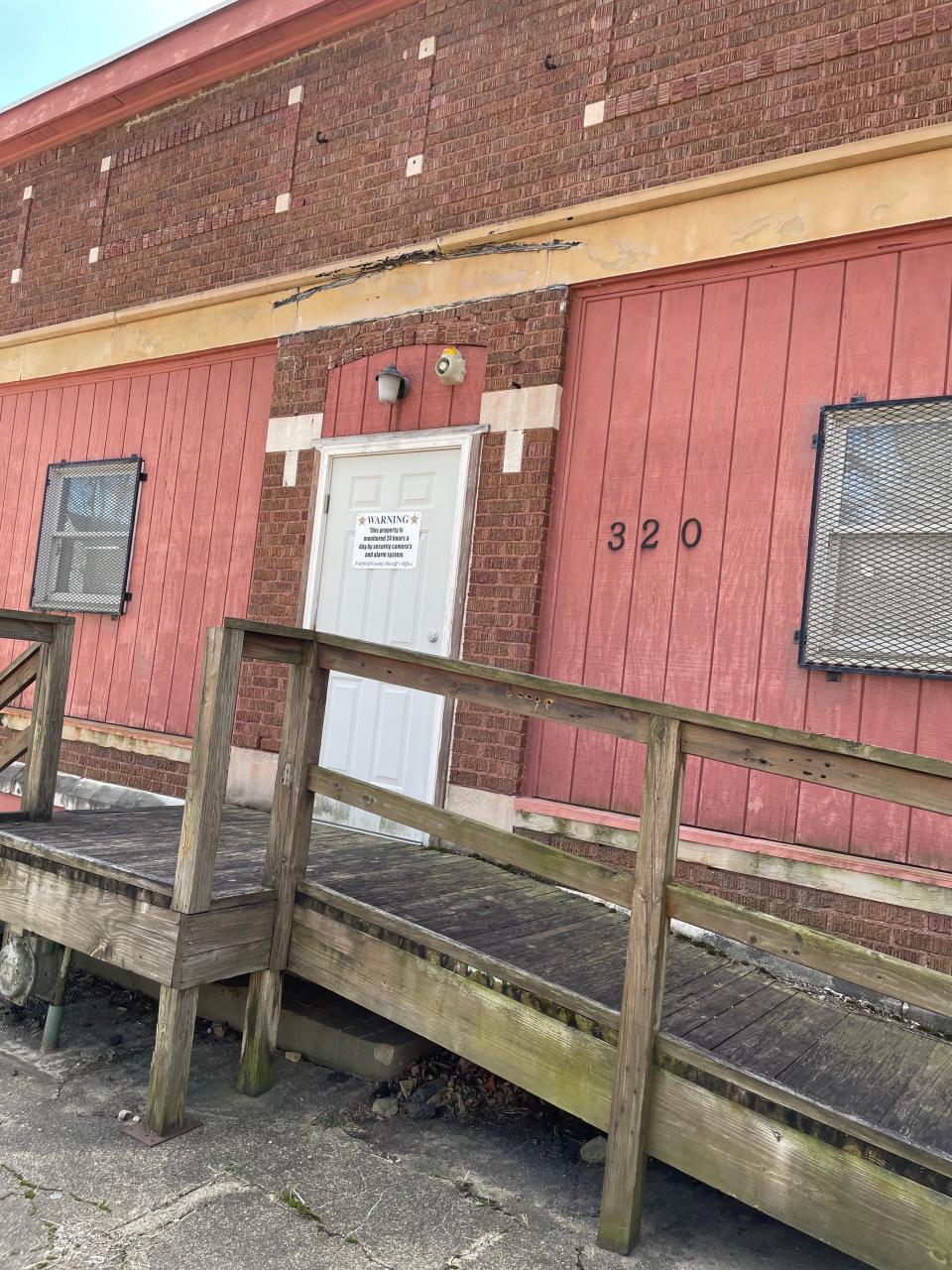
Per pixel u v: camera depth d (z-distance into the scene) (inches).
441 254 222.2
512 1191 122.9
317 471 238.8
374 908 138.6
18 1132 130.7
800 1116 104.0
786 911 165.0
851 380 171.0
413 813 132.0
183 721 263.6
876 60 170.2
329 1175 123.3
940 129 161.5
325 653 144.6
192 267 274.1
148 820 199.2
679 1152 110.7
